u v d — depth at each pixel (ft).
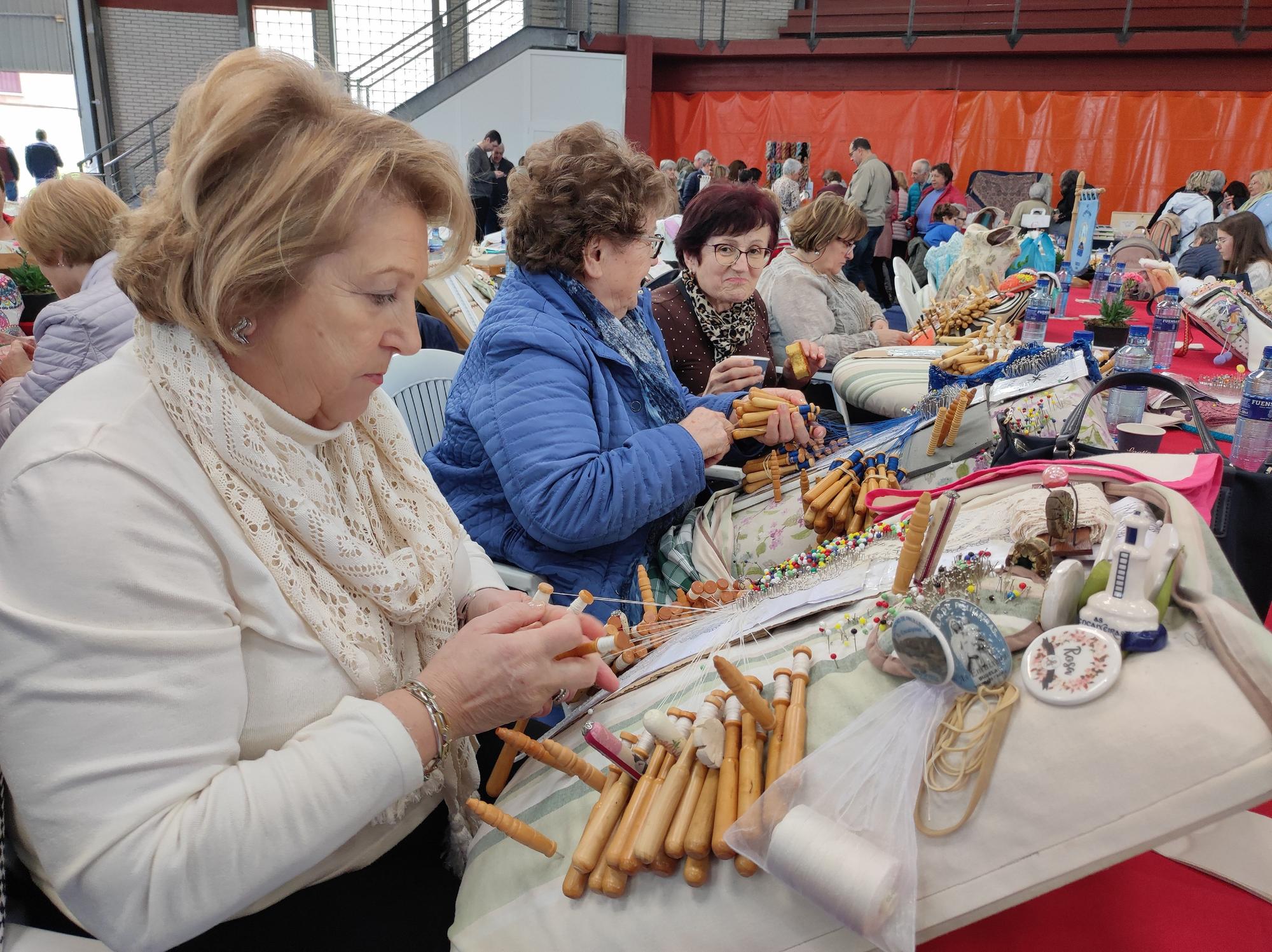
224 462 2.35
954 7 31.89
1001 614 2.21
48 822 2.07
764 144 34.22
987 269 11.93
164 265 2.23
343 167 2.15
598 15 35.65
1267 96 28.81
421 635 2.96
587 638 2.87
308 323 2.28
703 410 4.90
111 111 40.68
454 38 37.47
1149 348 8.01
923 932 1.93
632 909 2.20
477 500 4.93
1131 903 2.49
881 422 6.03
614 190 4.61
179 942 2.18
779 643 2.67
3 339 8.95
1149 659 1.93
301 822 2.19
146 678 2.11
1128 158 30.42
